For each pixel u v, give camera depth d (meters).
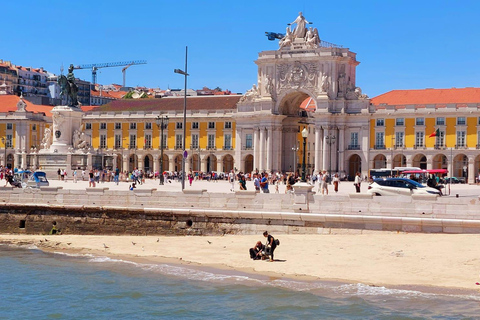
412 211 26.81
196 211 29.73
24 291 21.61
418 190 33.06
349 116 76.75
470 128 72.19
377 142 76.00
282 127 80.94
